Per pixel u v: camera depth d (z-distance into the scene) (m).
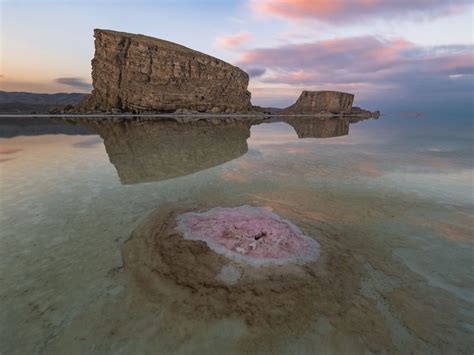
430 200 8.48
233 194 8.77
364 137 26.75
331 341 3.27
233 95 84.06
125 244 5.45
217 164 13.10
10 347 3.16
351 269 4.74
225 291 4.02
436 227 6.59
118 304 3.81
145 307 3.75
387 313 3.75
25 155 14.06
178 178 10.47
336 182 10.42
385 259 5.14
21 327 3.44
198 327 3.41
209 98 76.88
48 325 3.46
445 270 4.84
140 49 65.69
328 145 20.84
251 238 5.57
